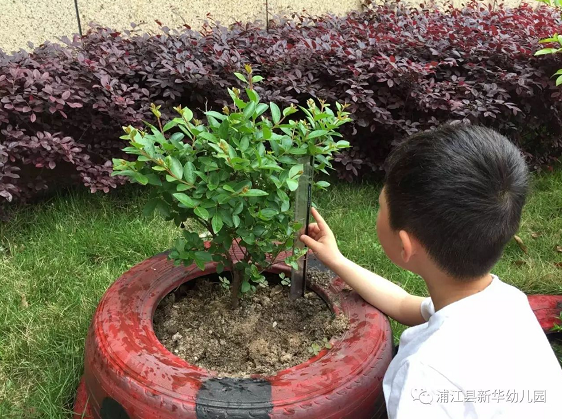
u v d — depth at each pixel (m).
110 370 1.37
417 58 3.71
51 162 2.84
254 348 1.57
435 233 1.16
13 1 3.38
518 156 1.18
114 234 2.86
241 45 3.61
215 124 1.46
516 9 5.14
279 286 1.84
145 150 1.34
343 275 1.70
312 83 3.52
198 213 1.32
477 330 1.14
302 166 1.41
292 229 1.51
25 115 2.99
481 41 3.86
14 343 2.06
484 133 1.19
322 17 4.50
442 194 1.12
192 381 1.32
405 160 1.21
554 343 2.17
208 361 1.56
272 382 1.32
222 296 1.81
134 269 1.76
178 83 3.21
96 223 2.97
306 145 1.47
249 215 1.45
